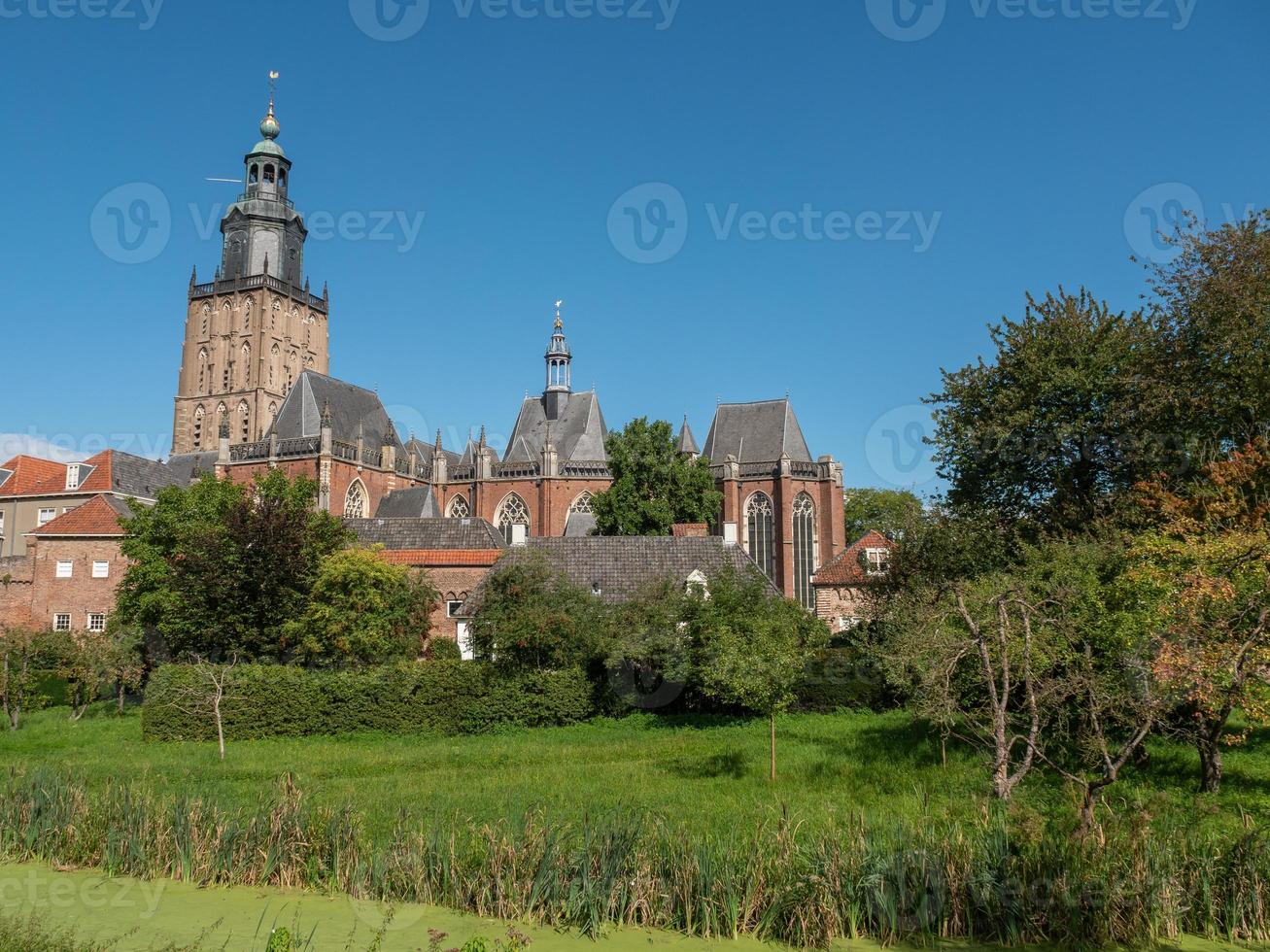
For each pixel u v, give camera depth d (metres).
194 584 39.16
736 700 36.06
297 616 39.91
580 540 49.50
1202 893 13.74
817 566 78.25
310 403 86.00
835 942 13.19
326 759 28.12
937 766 23.67
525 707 35.19
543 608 36.88
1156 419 34.72
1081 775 19.52
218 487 49.62
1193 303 35.53
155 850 16.12
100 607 55.81
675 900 13.84
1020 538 35.88
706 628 35.62
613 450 68.25
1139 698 18.70
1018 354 39.88
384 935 12.95
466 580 52.25
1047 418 38.12
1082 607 21.47
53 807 17.30
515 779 23.91
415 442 100.31
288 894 14.95
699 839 15.19
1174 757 23.09
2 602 55.88
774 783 22.77
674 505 67.44
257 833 15.91
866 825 15.55
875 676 37.28
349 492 82.50
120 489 71.44
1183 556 19.59
